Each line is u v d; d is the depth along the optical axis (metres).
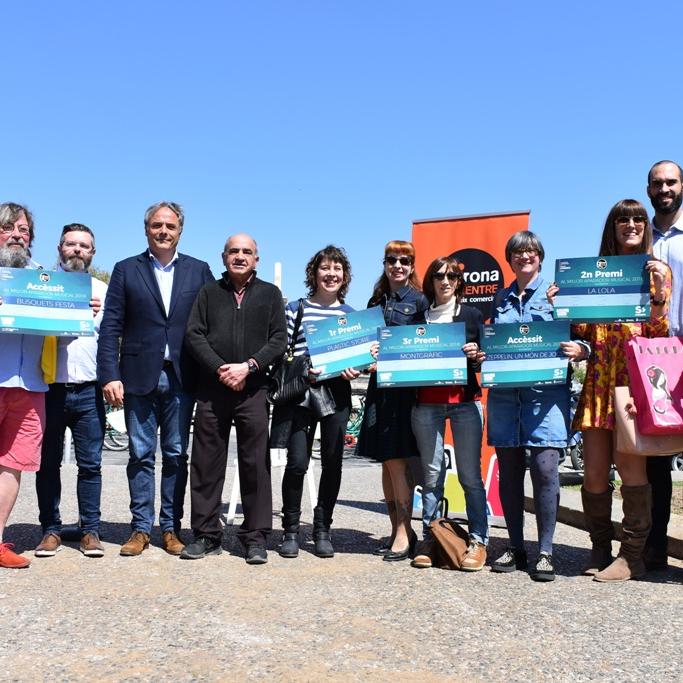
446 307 5.48
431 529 5.25
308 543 6.03
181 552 5.37
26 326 4.97
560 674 3.32
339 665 3.37
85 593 4.41
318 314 5.75
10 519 6.64
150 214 5.57
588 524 5.24
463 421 5.38
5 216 5.20
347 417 5.61
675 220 5.41
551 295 5.05
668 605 4.41
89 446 5.48
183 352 5.56
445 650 3.59
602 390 5.07
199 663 3.36
